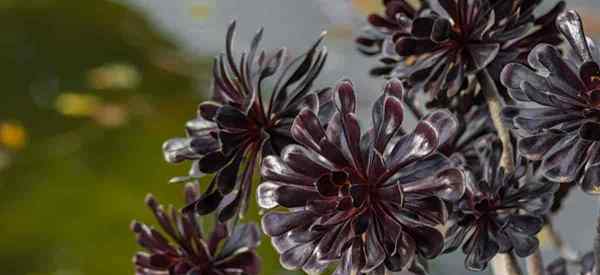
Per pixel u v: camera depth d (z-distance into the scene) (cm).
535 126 93
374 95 195
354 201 90
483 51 101
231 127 100
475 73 104
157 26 416
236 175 101
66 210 293
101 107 357
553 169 93
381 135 93
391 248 91
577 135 93
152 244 114
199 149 102
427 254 92
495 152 102
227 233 113
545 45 94
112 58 385
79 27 411
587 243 198
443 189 91
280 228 93
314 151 93
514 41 104
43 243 277
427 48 100
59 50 392
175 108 362
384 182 92
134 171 315
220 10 324
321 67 102
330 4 255
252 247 113
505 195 99
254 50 106
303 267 95
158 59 392
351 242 93
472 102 109
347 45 240
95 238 279
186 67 389
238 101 106
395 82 94
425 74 102
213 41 395
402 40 99
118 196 300
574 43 95
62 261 269
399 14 105
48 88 366
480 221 100
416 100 112
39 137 338
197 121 108
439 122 92
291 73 111
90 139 335
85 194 301
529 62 95
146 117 352
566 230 201
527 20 103
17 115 350
